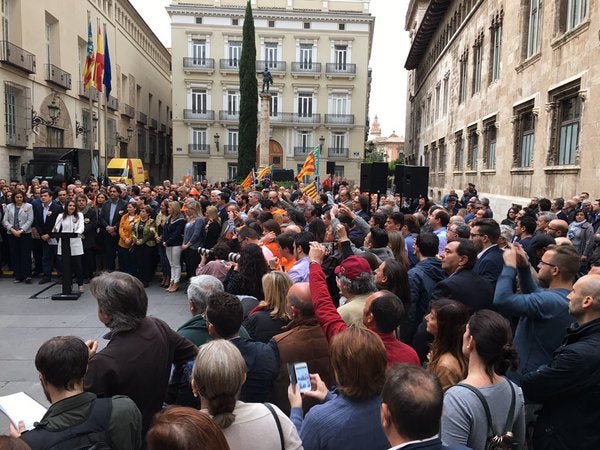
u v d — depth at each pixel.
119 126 43.00
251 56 38.47
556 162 15.08
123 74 44.25
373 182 12.91
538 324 3.49
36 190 12.97
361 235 7.36
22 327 7.77
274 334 3.95
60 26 30.00
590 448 2.87
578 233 9.42
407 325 4.75
